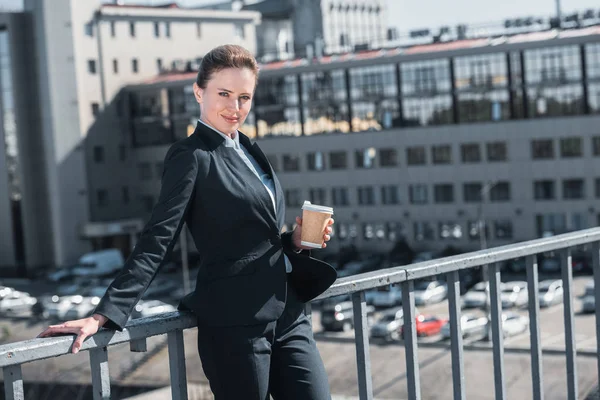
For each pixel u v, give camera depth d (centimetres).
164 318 316
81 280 7331
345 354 4166
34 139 8231
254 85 336
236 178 326
